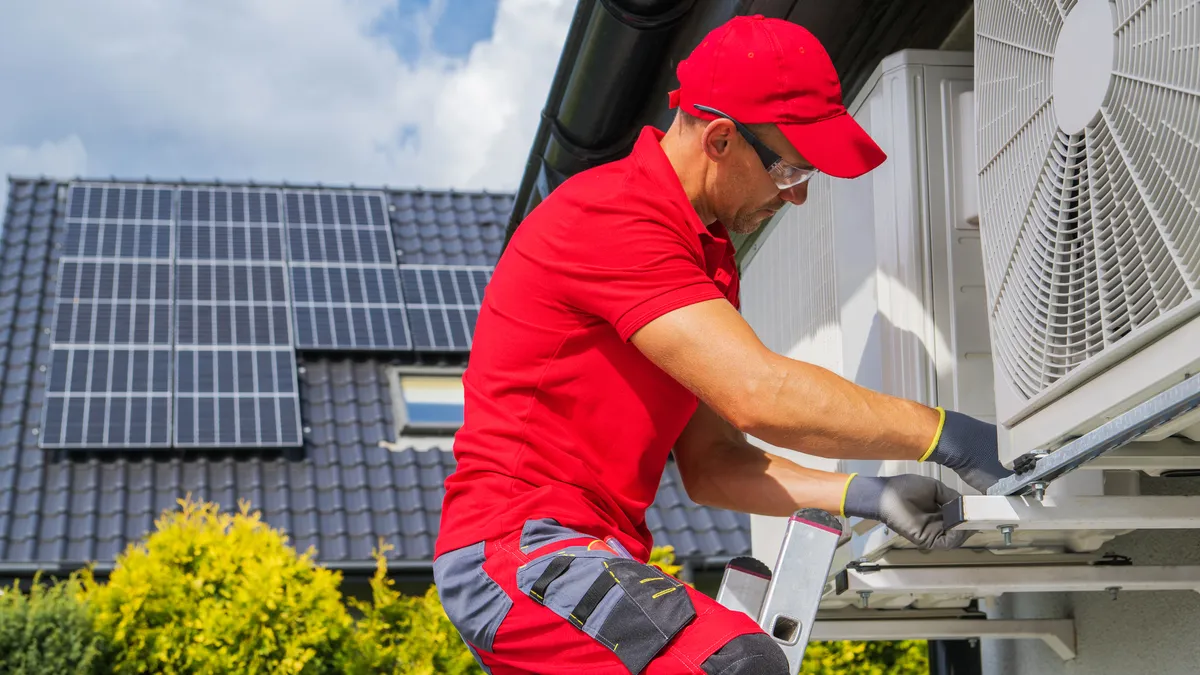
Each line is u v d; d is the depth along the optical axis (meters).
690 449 2.25
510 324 1.83
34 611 6.38
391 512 8.54
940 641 3.39
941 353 2.39
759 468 2.18
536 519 1.72
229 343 9.77
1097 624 2.61
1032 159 1.80
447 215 12.08
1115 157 1.56
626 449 1.81
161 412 9.02
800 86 1.77
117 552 7.99
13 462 8.73
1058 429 1.66
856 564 2.35
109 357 9.47
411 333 10.16
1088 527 1.84
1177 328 1.41
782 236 3.28
